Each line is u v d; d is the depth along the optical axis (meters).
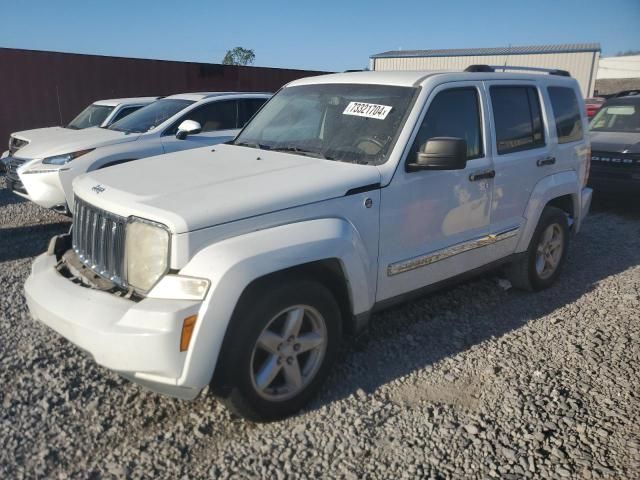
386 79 4.17
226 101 8.60
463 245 4.15
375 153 3.69
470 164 4.13
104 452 2.88
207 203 2.96
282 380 3.23
